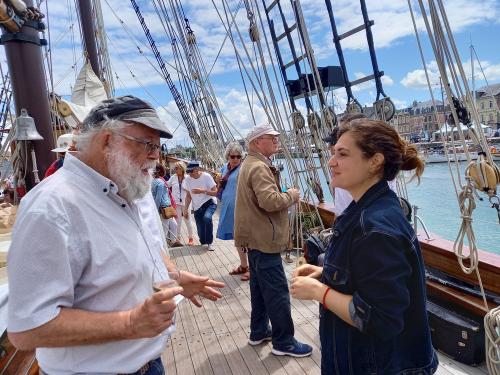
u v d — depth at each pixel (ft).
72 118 17.22
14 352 5.97
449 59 6.41
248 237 8.28
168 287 3.84
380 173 4.04
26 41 12.28
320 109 11.79
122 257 3.85
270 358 8.66
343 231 3.97
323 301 4.00
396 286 3.55
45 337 3.35
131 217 4.20
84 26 28.99
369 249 3.63
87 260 3.68
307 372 8.09
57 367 3.95
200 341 9.73
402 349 3.98
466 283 8.89
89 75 23.17
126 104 4.00
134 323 3.57
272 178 8.14
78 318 3.48
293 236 15.71
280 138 12.32
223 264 16.12
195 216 18.56
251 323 9.28
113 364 3.96
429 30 6.50
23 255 3.37
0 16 10.76
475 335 7.64
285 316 8.47
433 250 9.72
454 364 7.89
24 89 12.44
